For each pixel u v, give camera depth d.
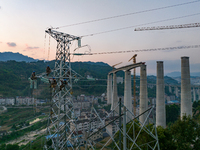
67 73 28.88
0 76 183.12
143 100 72.88
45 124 121.06
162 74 64.38
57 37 29.22
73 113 27.33
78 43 31.52
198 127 33.94
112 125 76.81
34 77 24.56
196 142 31.61
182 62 58.84
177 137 32.78
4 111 143.88
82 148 64.38
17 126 115.81
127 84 90.31
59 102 25.67
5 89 168.75
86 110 158.88
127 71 91.19
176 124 36.28
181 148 30.33
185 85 57.75
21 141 91.69
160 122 61.88
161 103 62.62
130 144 32.12
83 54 31.20
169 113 100.69
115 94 118.25
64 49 29.81
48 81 26.66
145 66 75.50
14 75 198.12
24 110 148.62
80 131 80.19
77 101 192.00
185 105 57.06
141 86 74.38
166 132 34.59
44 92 181.12
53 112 27.42
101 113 130.25
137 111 157.62
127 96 88.94
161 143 31.80
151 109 20.20
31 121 127.88
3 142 91.12
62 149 26.28
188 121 35.19
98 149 57.00
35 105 158.12
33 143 83.88
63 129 28.48
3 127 112.94
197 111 97.06
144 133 33.56
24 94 171.38
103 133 79.62
